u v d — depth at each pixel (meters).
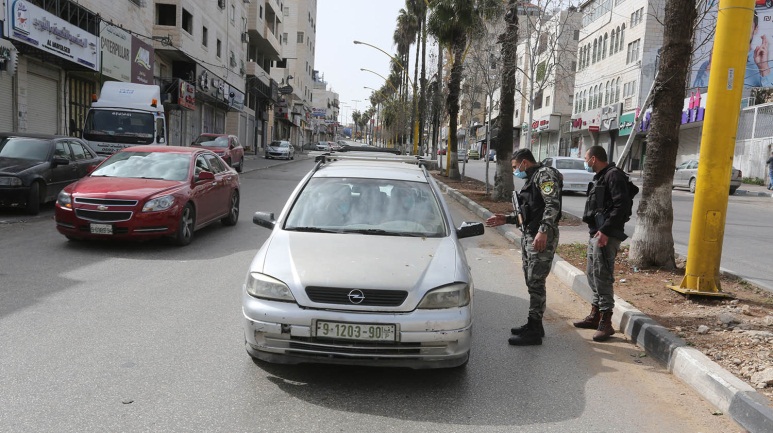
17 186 10.73
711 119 6.16
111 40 21.45
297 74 82.06
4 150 11.55
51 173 11.53
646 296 6.46
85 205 8.20
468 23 23.27
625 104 40.78
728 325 5.40
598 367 4.78
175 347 4.72
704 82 34.06
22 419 3.43
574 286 7.40
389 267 4.12
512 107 16.58
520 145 68.69
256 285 4.09
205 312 5.69
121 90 17.56
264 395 3.91
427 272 4.12
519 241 10.53
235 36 42.56
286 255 4.29
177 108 29.44
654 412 3.97
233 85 42.66
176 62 31.88
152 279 6.92
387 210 5.15
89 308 5.66
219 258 8.31
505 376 4.49
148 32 26.52
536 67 19.09
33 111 18.56
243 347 4.79
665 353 4.86
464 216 14.91
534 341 5.24
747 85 31.55
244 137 48.75
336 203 5.21
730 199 22.72
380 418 3.67
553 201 5.02
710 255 6.36
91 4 20.50
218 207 10.59
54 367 4.21
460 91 26.08
